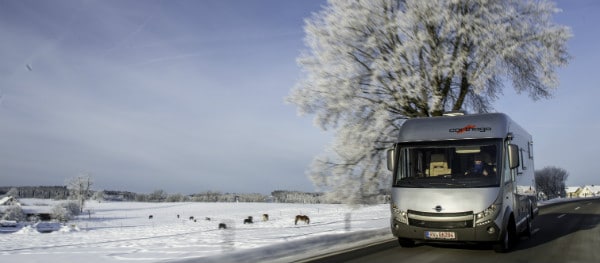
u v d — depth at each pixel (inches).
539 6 775.1
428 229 379.2
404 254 401.4
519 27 767.7
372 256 394.6
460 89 812.6
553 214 978.7
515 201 430.6
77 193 3535.9
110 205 5295.3
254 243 554.6
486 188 374.3
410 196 391.5
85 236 1146.0
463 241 372.8
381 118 772.6
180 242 667.4
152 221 2699.3
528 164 537.3
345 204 780.0
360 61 824.9
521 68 784.3
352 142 781.9
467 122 412.8
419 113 790.5
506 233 383.9
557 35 757.9
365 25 812.6
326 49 824.9
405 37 775.7
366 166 778.2
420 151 410.0
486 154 391.9
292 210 3011.8
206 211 3897.6
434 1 741.9
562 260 362.6
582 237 523.2
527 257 378.3
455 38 764.6
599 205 1413.6
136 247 607.5
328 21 830.5
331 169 785.6
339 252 431.2
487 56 751.7
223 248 486.9
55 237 1126.4
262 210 3462.1
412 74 764.0
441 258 377.1
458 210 370.3
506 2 776.9
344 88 794.8
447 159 398.9
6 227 2054.6
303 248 441.1
